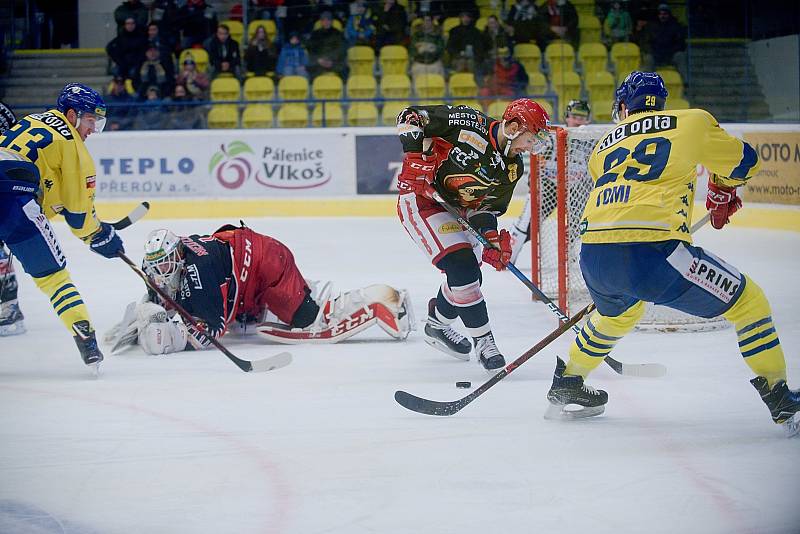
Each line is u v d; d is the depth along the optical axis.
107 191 40.84
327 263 27.28
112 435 11.65
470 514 8.84
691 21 43.50
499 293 22.34
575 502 9.09
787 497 9.08
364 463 10.37
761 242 30.72
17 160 14.05
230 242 16.39
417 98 43.97
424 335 17.77
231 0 46.78
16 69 47.06
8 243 14.09
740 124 35.50
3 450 11.12
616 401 12.72
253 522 8.78
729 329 17.44
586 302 19.97
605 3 45.06
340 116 44.00
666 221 10.47
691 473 9.82
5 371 15.28
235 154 40.53
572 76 44.84
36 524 8.86
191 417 12.38
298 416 12.31
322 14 45.34
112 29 46.97
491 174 13.75
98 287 24.12
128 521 8.88
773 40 41.53
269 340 17.11
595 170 11.28
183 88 43.97
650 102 11.03
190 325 16.33
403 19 45.44
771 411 10.84
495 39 44.66
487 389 12.21
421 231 14.33
